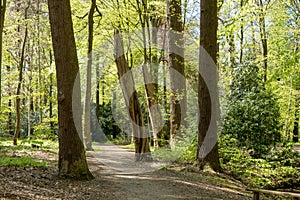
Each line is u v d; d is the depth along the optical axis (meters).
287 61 12.54
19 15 15.52
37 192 5.20
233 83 11.95
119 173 7.90
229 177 8.81
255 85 11.50
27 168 7.12
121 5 11.96
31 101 19.91
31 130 20.73
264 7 14.36
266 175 9.23
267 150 10.54
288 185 9.14
